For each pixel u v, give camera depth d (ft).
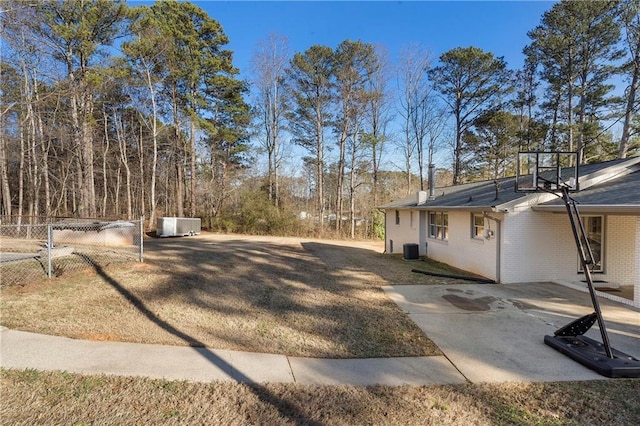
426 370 12.16
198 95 81.35
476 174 88.84
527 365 12.63
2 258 27.27
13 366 11.25
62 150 73.31
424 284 27.04
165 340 14.19
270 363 12.39
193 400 9.73
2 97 54.08
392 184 103.35
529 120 81.51
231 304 20.22
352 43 80.89
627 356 12.69
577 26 66.44
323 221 87.04
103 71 56.85
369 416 9.23
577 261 27.78
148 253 37.76
